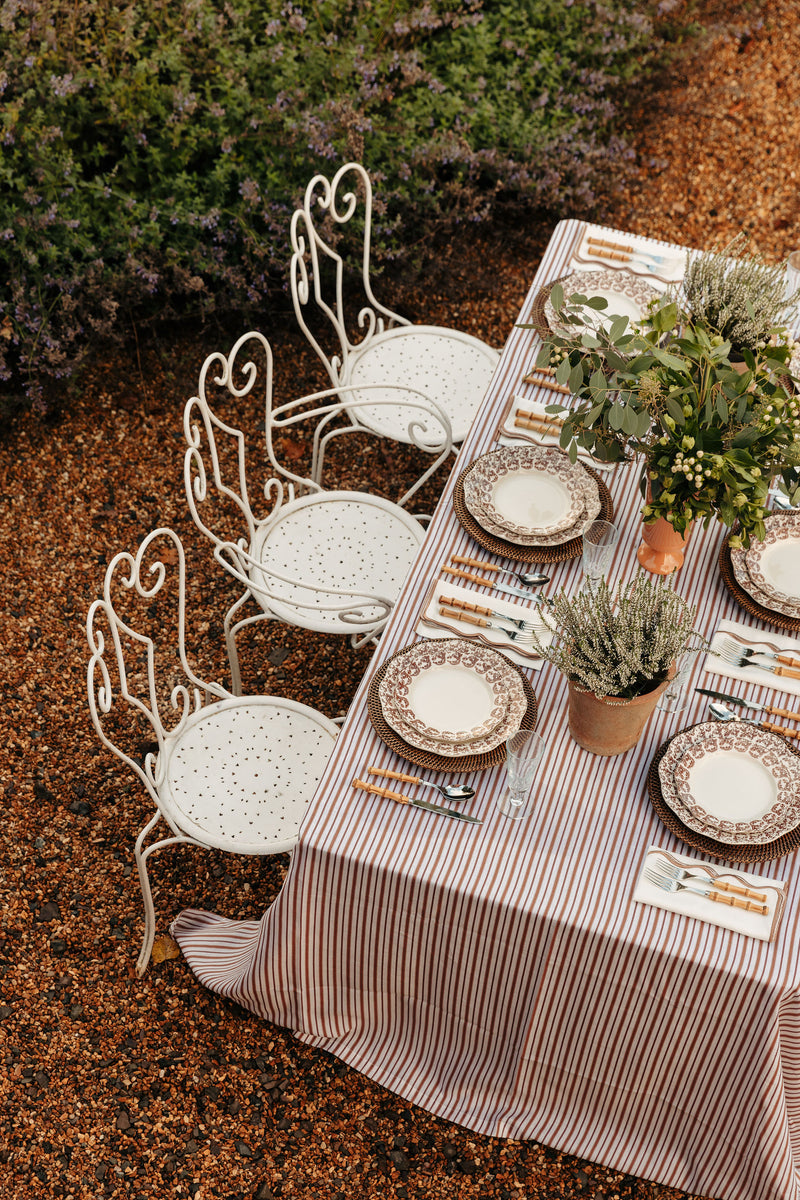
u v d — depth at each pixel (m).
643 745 2.31
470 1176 2.57
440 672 2.39
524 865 2.14
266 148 4.51
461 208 4.90
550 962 2.16
